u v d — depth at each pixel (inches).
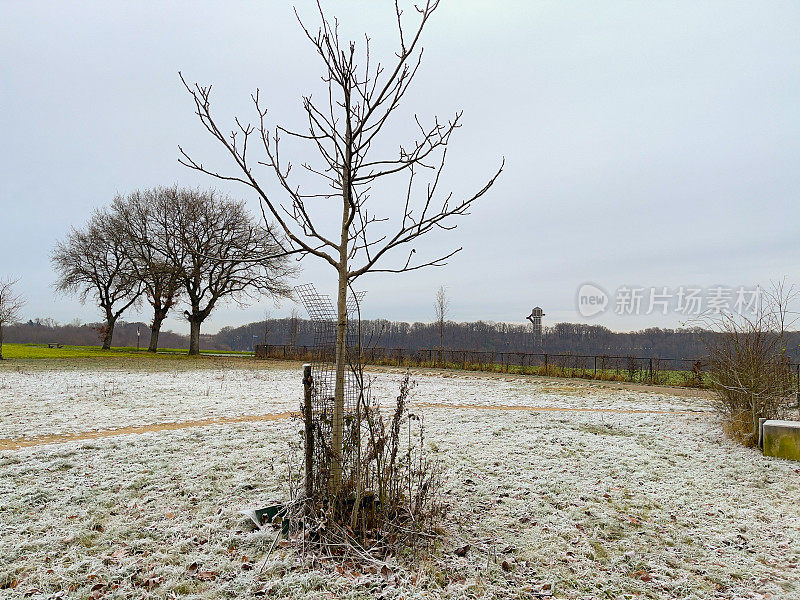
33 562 144.3
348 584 133.1
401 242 151.7
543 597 132.8
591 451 284.7
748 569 150.4
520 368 871.7
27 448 268.4
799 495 217.2
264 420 367.2
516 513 189.5
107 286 1454.2
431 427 345.4
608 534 173.6
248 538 157.8
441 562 146.4
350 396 175.3
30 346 1622.8
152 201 1296.8
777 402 336.5
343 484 155.3
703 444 308.7
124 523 173.0
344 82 145.9
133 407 426.0
